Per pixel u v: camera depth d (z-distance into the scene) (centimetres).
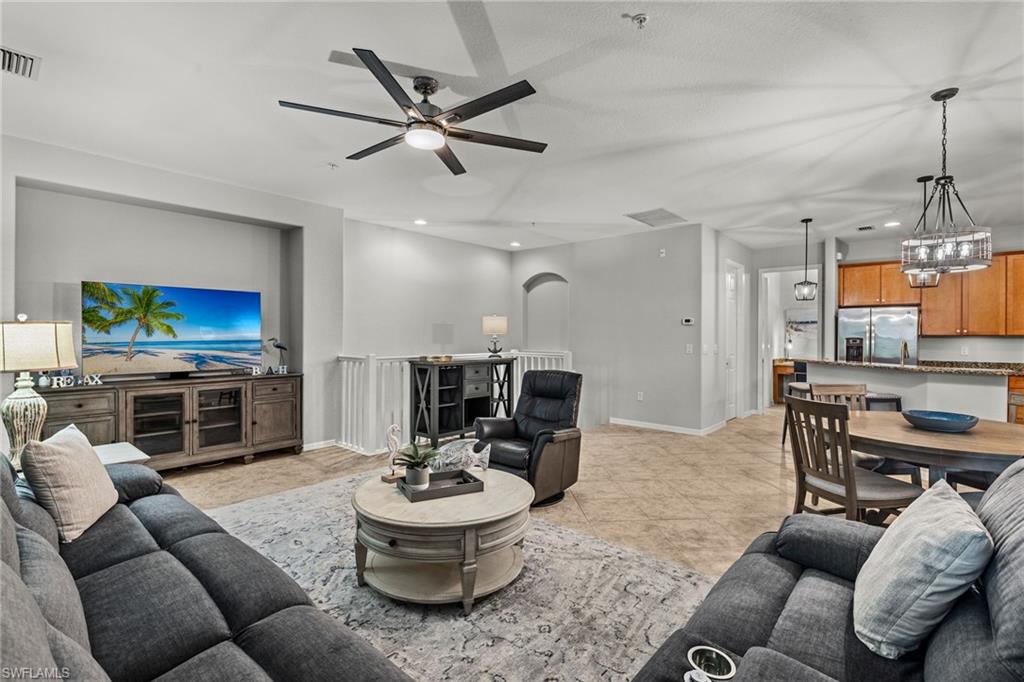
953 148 357
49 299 388
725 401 682
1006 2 202
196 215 464
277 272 527
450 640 201
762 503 367
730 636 136
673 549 287
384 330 641
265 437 475
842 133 333
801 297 639
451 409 588
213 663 126
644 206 525
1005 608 99
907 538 132
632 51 242
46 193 387
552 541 297
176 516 220
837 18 215
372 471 443
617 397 687
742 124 321
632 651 194
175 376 446
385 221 612
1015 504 127
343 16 216
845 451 258
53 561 148
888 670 121
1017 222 583
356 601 229
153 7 210
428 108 251
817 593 153
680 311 626
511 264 819
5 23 220
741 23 219
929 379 443
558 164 396
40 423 295
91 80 271
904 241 364
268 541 295
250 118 318
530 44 237
